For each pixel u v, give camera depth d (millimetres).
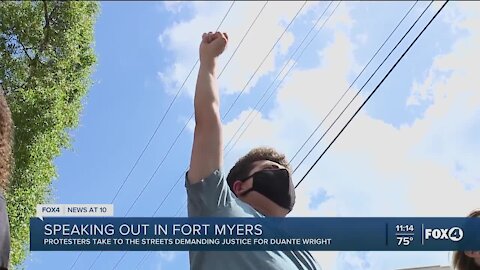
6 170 2223
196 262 2609
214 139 2717
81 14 7699
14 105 6508
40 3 7375
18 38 7105
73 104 7203
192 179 2680
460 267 3404
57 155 6363
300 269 2715
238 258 2561
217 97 2826
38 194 5801
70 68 7426
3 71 6840
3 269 1782
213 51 2941
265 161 3156
